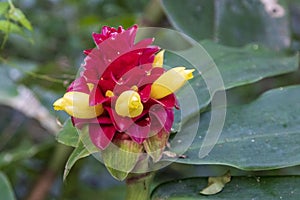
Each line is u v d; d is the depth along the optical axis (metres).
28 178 1.12
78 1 1.32
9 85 1.05
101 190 1.09
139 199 0.65
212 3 0.93
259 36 0.94
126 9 1.30
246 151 0.66
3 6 0.79
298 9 1.19
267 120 0.70
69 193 1.09
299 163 0.64
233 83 0.74
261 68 0.77
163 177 1.01
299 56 0.87
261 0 0.96
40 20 1.26
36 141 1.20
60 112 0.80
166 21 1.03
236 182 0.65
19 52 1.20
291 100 0.73
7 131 1.19
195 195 0.65
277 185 0.65
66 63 1.10
